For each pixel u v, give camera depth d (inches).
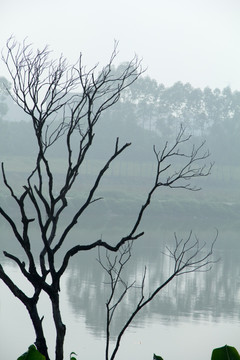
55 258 2316.7
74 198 4500.5
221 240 3511.3
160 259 2492.6
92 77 364.8
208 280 2063.2
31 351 313.7
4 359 932.0
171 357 1082.1
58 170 5374.0
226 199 5659.5
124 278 1977.1
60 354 350.9
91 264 2207.2
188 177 378.6
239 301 1728.6
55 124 3599.9
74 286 1781.5
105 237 3255.4
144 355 1102.4
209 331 1341.0
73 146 5654.5
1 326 1174.3
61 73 359.6
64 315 1401.3
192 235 3722.9
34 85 359.3
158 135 6683.1
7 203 4074.8
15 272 1834.4
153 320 1411.2
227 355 320.5
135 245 2930.6
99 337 1219.2
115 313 1461.6
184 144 6348.4
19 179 5036.9
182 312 1526.8
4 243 2620.6
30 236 2930.6
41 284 353.7
